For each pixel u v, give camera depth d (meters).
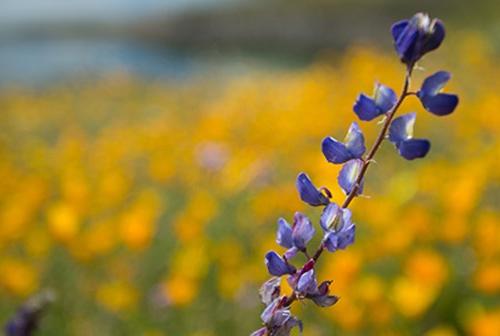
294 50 31.44
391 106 1.46
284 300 1.44
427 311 4.79
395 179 6.72
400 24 1.44
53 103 16.47
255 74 21.08
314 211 6.03
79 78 21.42
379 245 5.05
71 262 5.64
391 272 5.18
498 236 5.06
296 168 8.22
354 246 5.57
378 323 4.35
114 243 5.85
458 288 4.91
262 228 6.36
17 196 6.92
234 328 5.01
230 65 25.67
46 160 9.95
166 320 5.10
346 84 12.62
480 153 8.55
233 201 7.11
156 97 16.84
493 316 3.81
